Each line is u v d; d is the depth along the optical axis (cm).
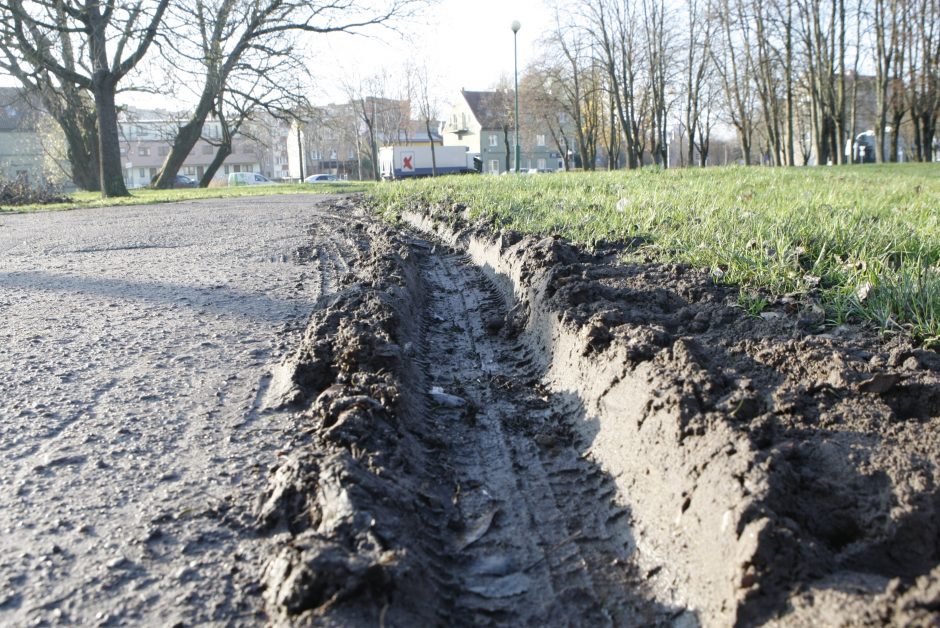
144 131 3906
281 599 184
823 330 342
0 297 550
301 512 227
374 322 398
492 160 9038
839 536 204
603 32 4619
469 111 9075
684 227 567
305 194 2064
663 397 265
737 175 1516
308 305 508
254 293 550
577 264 479
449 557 231
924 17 3872
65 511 234
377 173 6844
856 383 264
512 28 3653
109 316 486
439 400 350
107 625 180
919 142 4094
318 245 792
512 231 632
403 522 227
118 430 297
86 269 676
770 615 178
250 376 363
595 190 1015
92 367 378
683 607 202
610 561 228
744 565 187
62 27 2330
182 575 200
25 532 221
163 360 390
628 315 368
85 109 3241
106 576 200
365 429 274
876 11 3859
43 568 203
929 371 269
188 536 220
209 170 3619
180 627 179
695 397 262
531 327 436
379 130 8181
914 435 231
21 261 740
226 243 845
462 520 253
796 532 194
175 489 248
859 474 216
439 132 10506
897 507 199
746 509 197
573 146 8888
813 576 185
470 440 316
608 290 412
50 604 188
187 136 3359
